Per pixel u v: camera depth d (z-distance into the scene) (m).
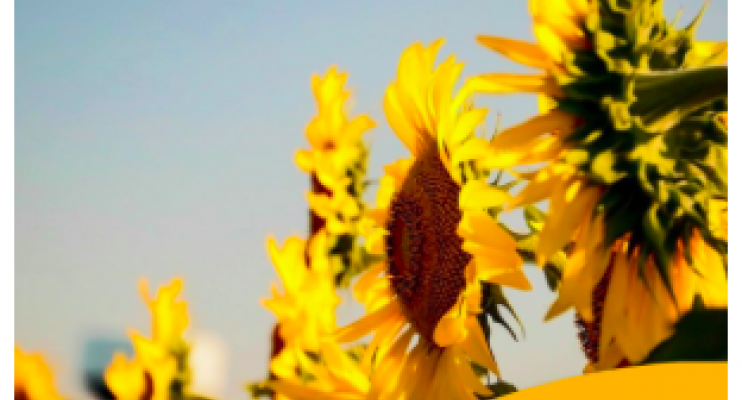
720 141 0.98
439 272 1.12
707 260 0.97
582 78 0.98
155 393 1.02
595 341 1.03
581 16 0.99
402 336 1.17
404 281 1.16
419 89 1.14
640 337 0.97
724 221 0.97
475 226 1.02
